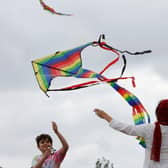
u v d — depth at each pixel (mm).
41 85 9891
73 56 10273
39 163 10781
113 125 8898
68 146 11047
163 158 8883
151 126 8938
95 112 9016
